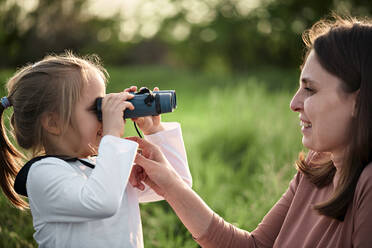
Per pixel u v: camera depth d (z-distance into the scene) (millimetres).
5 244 2283
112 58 15688
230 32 16312
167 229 2900
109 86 9172
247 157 4281
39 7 12031
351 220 1220
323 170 1438
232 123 4879
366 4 13922
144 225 2959
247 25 16047
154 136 1760
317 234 1352
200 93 10031
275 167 3562
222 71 16906
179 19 17047
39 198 1418
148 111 1509
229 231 1639
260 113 5129
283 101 5453
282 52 15992
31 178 1432
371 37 1226
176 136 1778
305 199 1492
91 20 14414
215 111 5566
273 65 16344
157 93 1540
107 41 15188
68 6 13008
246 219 2793
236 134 4719
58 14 12797
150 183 1655
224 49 16672
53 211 1398
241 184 3734
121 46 15953
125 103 1480
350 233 1227
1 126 1611
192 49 17219
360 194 1188
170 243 2635
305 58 1452
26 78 1534
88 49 14109
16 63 11602
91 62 1841
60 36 12953
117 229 1487
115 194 1361
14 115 1568
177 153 1770
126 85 10570
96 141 1595
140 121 1742
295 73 13641
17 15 11305
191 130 5746
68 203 1365
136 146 1458
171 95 1535
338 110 1263
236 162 4395
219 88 10516
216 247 1622
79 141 1529
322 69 1277
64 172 1424
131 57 16766
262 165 3793
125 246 1479
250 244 1643
